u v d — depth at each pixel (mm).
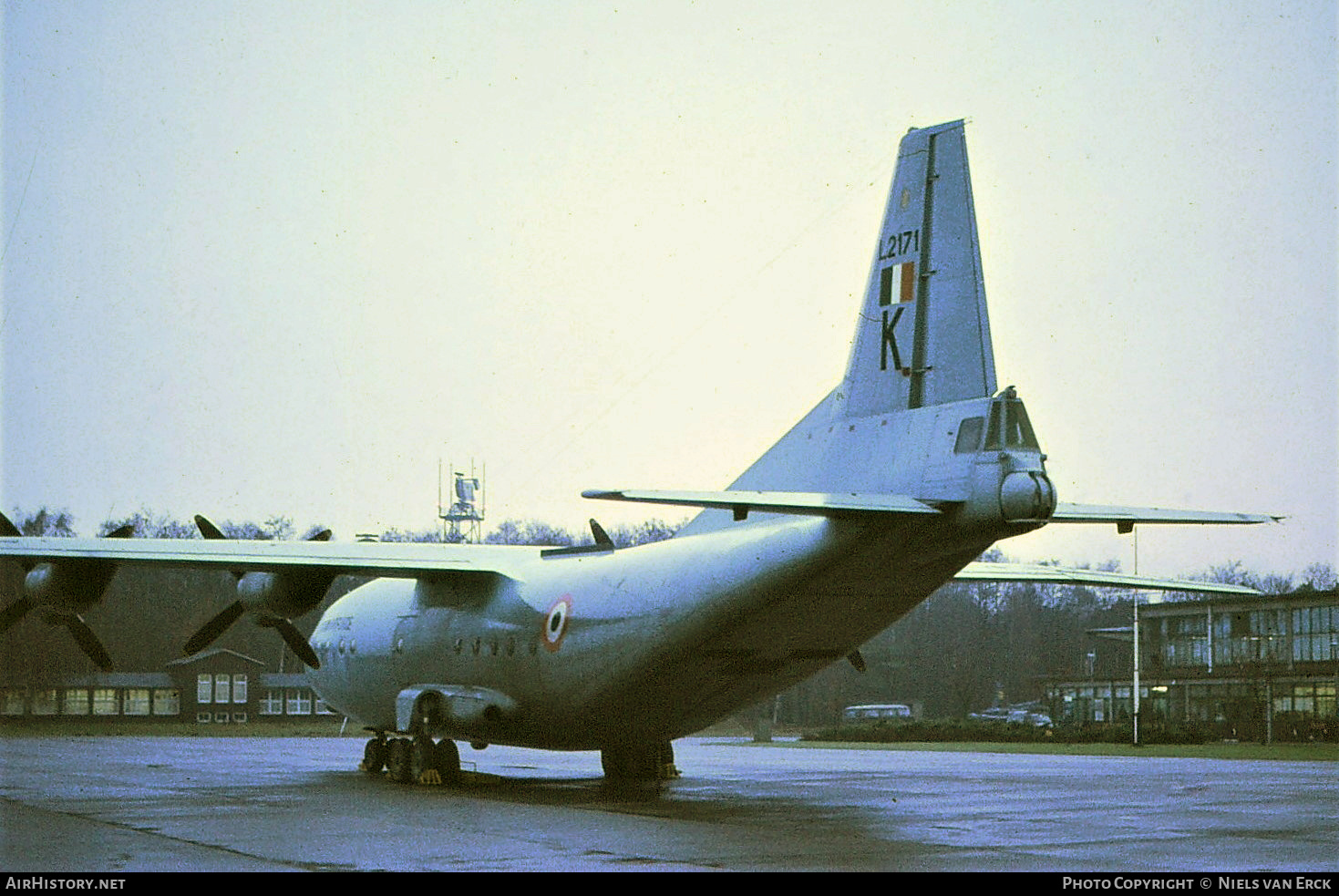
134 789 24656
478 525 37625
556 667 23438
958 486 17859
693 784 26375
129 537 23812
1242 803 21719
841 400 20281
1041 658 95188
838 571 19172
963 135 19203
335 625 30688
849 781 27141
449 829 17484
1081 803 21703
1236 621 60000
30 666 67125
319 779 27375
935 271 19172
